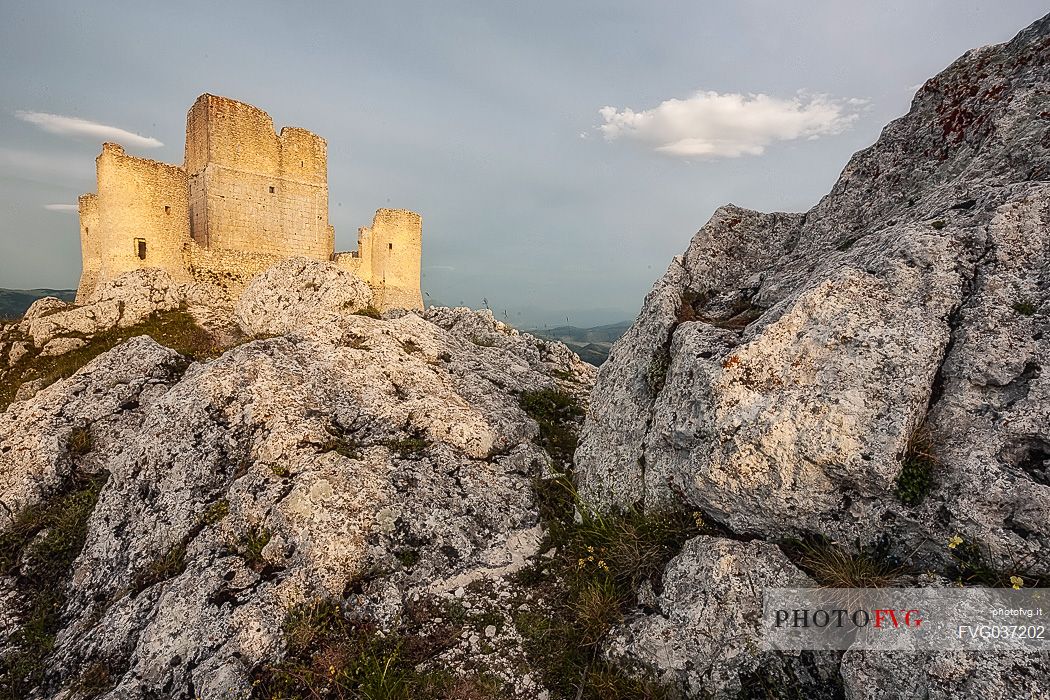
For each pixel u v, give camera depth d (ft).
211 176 100.58
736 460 16.28
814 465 15.52
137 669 16.70
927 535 14.38
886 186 25.02
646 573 17.88
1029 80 21.12
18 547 24.29
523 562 20.94
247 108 104.37
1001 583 12.92
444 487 23.58
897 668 12.67
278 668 15.89
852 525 15.65
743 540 17.30
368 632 17.35
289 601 17.79
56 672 17.98
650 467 20.86
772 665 14.52
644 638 15.71
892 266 17.75
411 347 35.06
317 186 116.88
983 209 18.15
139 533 22.06
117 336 56.75
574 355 51.11
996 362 15.15
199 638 17.03
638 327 26.61
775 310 19.13
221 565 19.24
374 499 21.80
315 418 25.61
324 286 45.80
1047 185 17.39
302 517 19.99
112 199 88.38
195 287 68.59
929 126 24.61
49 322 56.59
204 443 24.43
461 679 15.79
